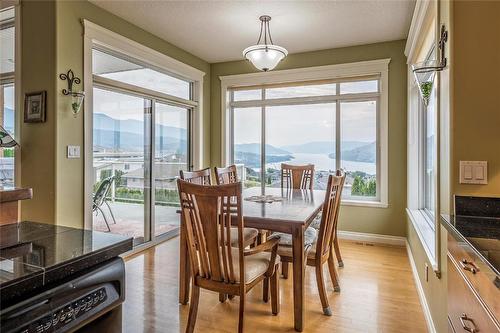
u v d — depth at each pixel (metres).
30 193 1.24
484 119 1.62
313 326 2.20
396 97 4.11
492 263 0.98
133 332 2.12
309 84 4.61
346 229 4.39
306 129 4.71
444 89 1.81
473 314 1.17
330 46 4.30
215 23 3.59
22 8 2.97
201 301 2.58
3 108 3.22
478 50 1.63
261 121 4.97
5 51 3.20
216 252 1.93
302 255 2.15
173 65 4.24
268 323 2.24
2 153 3.12
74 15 2.98
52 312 0.77
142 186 3.99
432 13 2.28
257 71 4.84
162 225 4.31
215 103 5.11
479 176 1.62
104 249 0.95
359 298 2.61
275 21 3.52
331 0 3.05
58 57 2.84
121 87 3.57
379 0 3.04
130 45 3.55
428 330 2.15
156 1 3.10
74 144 2.99
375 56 4.18
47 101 2.86
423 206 3.57
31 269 0.78
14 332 0.69
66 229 1.15
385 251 3.84
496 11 1.60
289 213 2.34
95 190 3.36
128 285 2.84
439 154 1.94
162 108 4.31
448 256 1.60
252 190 3.63
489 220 1.56
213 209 1.87
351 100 4.41
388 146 4.15
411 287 2.82
